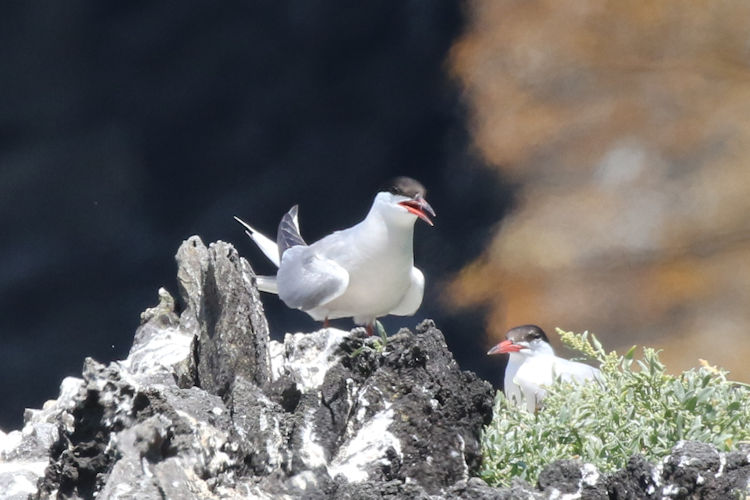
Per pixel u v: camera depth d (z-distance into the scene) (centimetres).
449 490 498
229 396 562
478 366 1638
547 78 1470
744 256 1398
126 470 461
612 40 1428
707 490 496
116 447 474
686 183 1430
